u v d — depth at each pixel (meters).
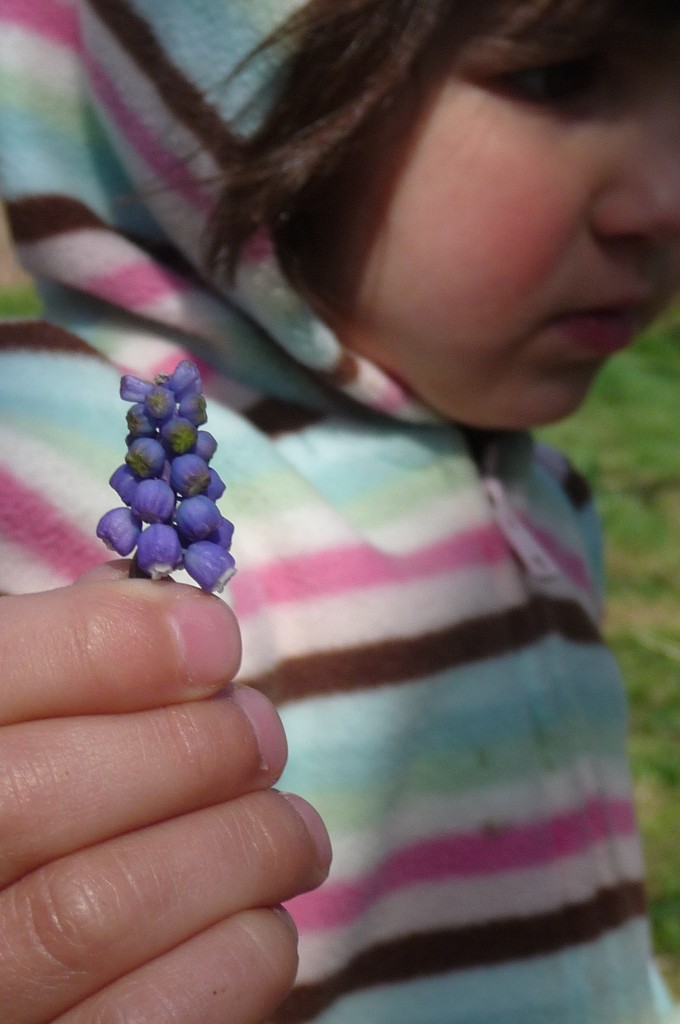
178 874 0.19
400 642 0.29
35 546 0.26
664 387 1.02
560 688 0.33
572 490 0.41
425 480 0.32
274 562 0.28
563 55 0.28
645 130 0.29
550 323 0.31
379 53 0.28
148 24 0.29
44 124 0.31
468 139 0.29
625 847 0.34
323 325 0.29
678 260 0.32
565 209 0.29
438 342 0.30
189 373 0.18
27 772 0.19
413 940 0.29
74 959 0.18
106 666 0.19
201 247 0.29
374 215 0.29
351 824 0.28
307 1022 0.27
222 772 0.19
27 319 0.29
